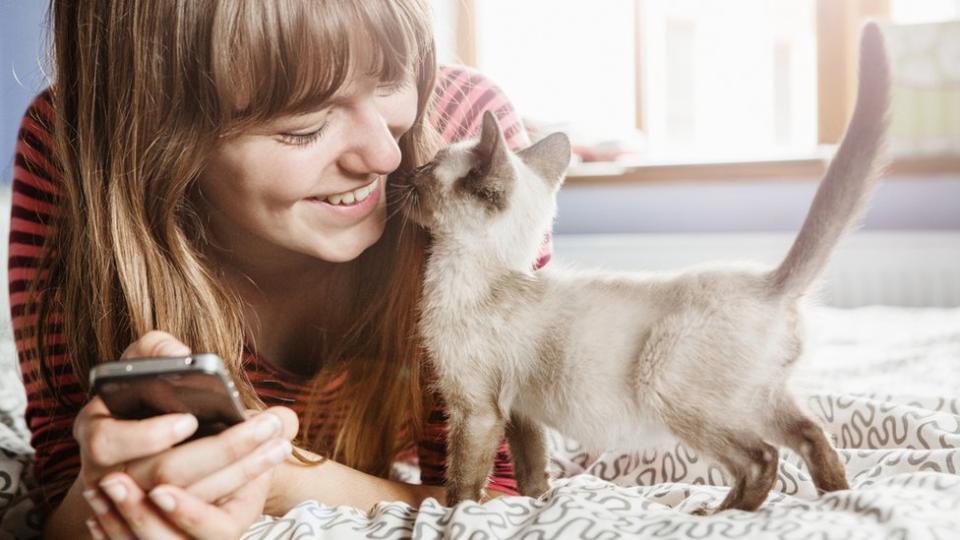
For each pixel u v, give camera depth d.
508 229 1.21
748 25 4.07
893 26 3.48
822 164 3.62
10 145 2.98
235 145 1.12
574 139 4.09
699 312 1.04
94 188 1.23
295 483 1.24
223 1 1.06
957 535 0.85
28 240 1.43
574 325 1.12
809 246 1.05
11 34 2.98
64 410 1.35
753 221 3.83
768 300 1.05
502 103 1.63
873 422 1.45
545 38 4.32
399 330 1.38
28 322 1.39
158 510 0.89
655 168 3.89
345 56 1.07
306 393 1.43
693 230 3.92
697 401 1.03
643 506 1.03
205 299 1.23
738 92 4.13
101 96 1.21
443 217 1.24
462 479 1.17
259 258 1.35
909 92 3.49
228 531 0.89
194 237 1.28
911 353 2.24
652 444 1.14
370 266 1.40
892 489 0.99
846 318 2.85
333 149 1.13
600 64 4.27
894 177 3.57
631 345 1.08
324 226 1.20
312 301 1.43
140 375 0.84
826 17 3.76
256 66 1.06
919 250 3.49
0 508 1.30
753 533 0.87
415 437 1.46
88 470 0.91
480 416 1.18
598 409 1.10
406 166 1.35
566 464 1.62
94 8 1.19
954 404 1.57
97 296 1.24
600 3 4.24
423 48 1.28
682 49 4.18
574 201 4.07
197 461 0.88
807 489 1.16
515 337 1.15
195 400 0.88
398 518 1.06
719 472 1.39
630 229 4.01
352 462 1.42
